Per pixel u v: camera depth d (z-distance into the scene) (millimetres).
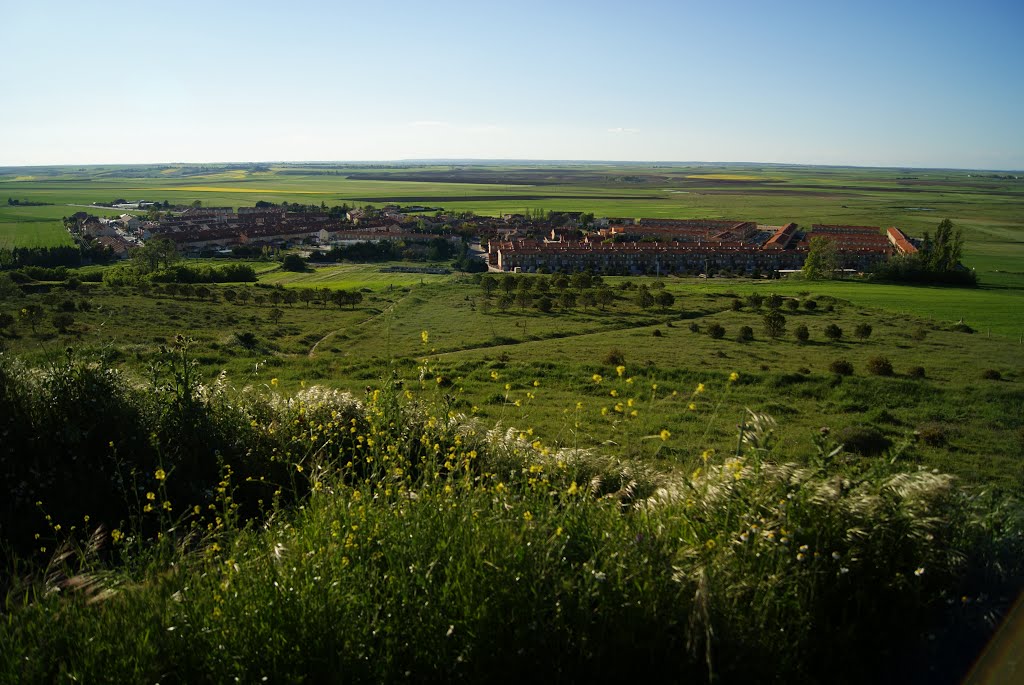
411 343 55188
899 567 7418
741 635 6328
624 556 6758
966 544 8148
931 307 77750
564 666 6121
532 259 133750
